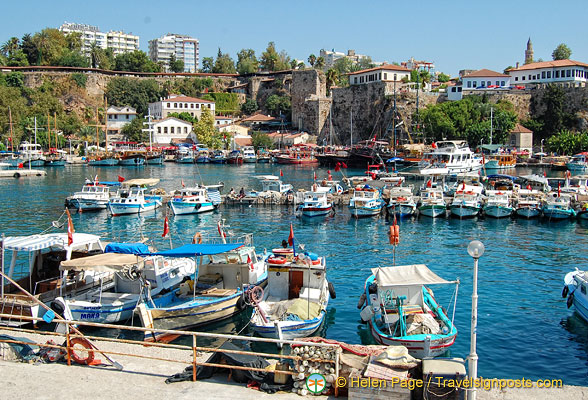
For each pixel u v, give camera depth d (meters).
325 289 25.89
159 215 56.81
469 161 87.50
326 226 49.72
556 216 52.69
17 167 110.00
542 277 32.22
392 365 13.49
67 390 13.44
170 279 26.17
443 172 69.44
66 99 161.00
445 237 44.56
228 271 27.33
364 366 13.59
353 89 141.62
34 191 74.81
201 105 161.12
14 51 181.62
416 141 118.12
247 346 20.03
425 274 22.52
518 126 119.69
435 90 136.38
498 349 21.69
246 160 128.38
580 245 41.50
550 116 121.81
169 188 76.31
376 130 132.62
